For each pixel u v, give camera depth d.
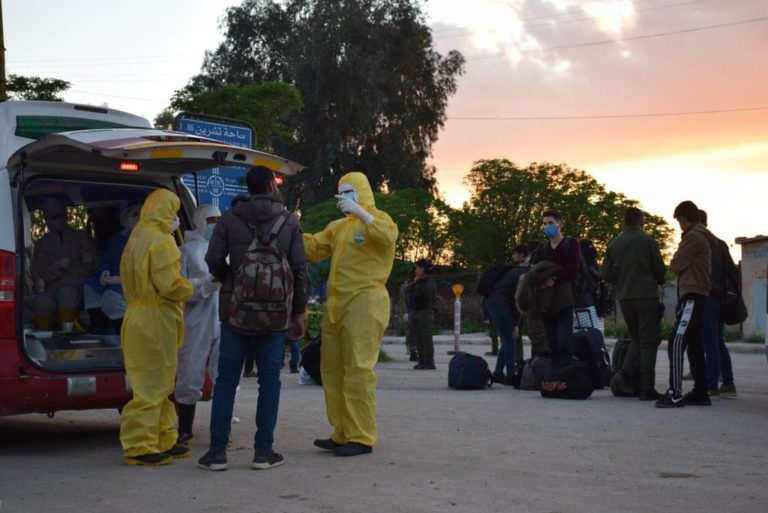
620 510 5.60
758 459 7.20
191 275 7.99
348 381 7.52
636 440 8.08
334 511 5.65
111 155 7.21
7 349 7.54
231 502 5.94
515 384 12.65
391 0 55.41
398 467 6.97
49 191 8.86
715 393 11.37
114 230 9.60
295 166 8.18
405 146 55.03
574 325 12.70
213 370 8.12
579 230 40.16
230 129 14.99
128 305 7.43
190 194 8.91
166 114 44.03
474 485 6.31
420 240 41.69
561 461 7.14
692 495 5.98
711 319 11.16
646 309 10.97
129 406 7.32
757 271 28.72
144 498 6.11
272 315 6.84
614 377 11.50
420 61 55.50
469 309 37.66
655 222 38.47
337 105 53.84
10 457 7.80
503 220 40.94
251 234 6.98
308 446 8.00
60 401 7.69
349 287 7.52
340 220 7.84
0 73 15.64
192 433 8.34
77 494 6.27
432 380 14.56
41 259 9.05
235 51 56.62
